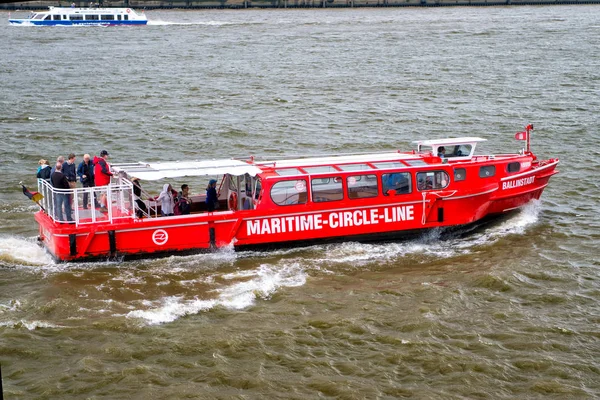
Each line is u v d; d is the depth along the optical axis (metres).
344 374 17.48
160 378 17.25
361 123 48.59
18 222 28.19
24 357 18.11
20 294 21.52
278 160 27.73
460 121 48.44
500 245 25.38
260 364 17.84
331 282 22.50
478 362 17.91
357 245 25.31
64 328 19.45
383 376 17.42
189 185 32.66
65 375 17.33
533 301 21.11
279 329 19.44
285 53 92.88
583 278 22.66
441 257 24.45
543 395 16.73
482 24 140.25
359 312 20.39
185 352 18.33
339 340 18.95
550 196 30.98
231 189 26.11
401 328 19.52
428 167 25.70
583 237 26.17
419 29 129.50
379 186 25.31
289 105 55.59
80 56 92.56
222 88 64.62
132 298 21.36
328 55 89.56
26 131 46.38
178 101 58.16
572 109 51.03
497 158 27.08
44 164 25.31
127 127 47.91
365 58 85.31
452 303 20.95
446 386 17.03
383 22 155.00
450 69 73.25
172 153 41.25
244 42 109.69
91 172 25.38
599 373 17.53
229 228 24.23
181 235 23.92
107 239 23.39
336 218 24.97
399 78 68.12
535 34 111.38
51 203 23.86
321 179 24.77
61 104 56.75
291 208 24.52
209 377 17.30
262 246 24.61
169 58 89.56
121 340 18.88
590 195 31.16
